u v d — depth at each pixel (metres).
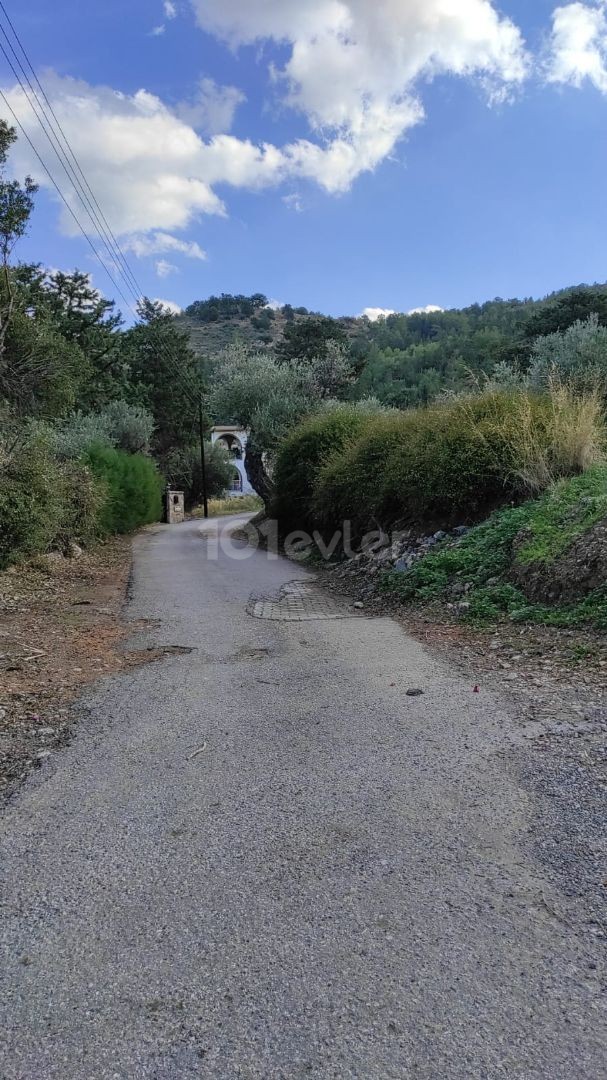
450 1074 1.42
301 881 2.16
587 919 1.92
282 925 1.94
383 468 10.26
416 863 2.23
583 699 3.69
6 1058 1.50
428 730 3.43
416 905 2.01
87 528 14.12
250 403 22.80
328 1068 1.45
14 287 12.59
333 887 2.12
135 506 21.59
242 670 4.80
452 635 5.42
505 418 8.34
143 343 42.25
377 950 1.82
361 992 1.67
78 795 2.88
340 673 4.59
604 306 27.78
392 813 2.58
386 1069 1.44
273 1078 1.43
